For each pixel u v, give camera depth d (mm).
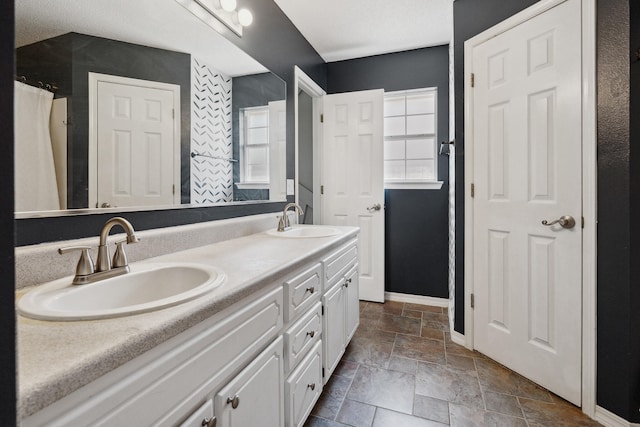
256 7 2051
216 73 1693
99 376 507
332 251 1735
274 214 2236
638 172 1355
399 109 3219
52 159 989
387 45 2965
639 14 1349
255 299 990
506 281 1918
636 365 1363
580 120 1521
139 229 1286
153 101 1342
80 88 1065
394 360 2043
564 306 1609
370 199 3098
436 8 2355
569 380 1598
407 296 3146
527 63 1751
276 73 2309
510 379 1821
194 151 1563
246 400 915
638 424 1367
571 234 1571
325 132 3236
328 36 2777
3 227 358
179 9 1457
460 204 2248
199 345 739
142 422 594
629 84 1357
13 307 367
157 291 1041
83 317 641
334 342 1743
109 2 1161
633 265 1363
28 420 427
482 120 2031
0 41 354
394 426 1467
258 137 2098
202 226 1534
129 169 1244
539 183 1714
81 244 1017
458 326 2275
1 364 354
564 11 1568
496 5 1938
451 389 1736
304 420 1344
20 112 911
